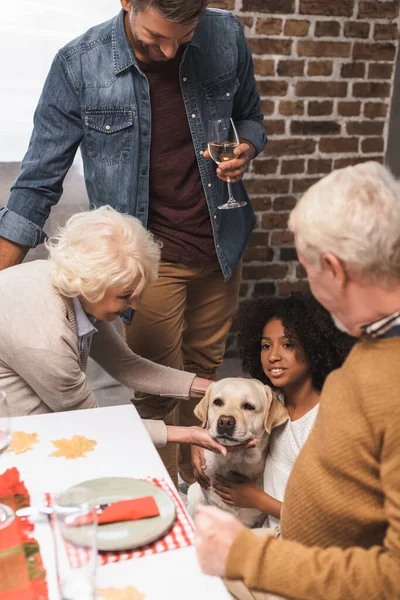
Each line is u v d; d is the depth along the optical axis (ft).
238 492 5.99
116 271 5.44
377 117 11.59
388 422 2.98
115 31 6.86
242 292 11.85
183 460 8.79
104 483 4.19
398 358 3.08
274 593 3.18
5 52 10.24
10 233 7.04
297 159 11.44
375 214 3.05
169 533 3.85
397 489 2.95
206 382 6.63
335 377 3.36
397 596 2.96
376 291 3.15
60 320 5.51
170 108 7.09
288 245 11.79
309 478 3.35
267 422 5.85
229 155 6.95
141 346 7.83
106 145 7.13
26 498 4.09
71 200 10.80
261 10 10.53
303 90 11.10
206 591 3.44
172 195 7.39
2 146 10.55
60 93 6.97
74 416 5.10
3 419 3.84
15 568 3.47
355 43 11.06
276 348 5.89
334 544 3.37
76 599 3.17
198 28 7.07
